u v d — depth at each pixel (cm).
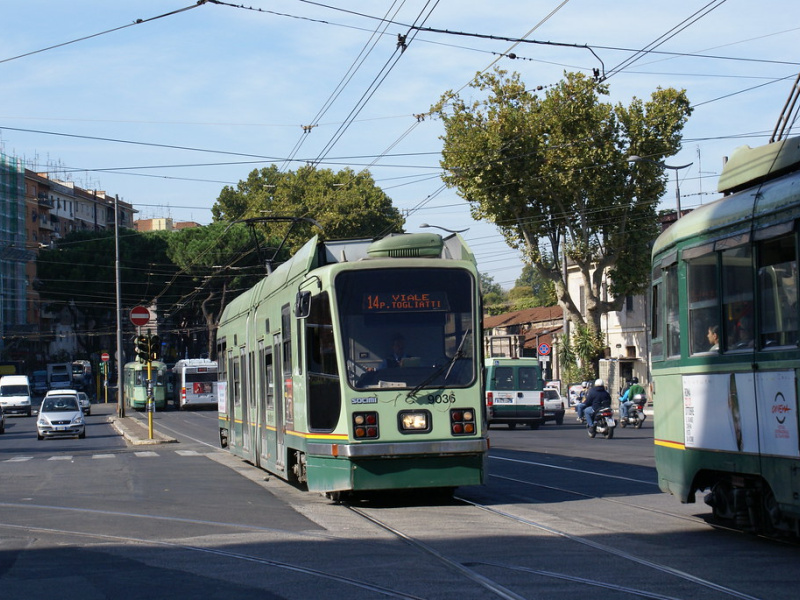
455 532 1087
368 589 790
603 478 1675
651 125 4478
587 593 753
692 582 789
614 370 6012
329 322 1311
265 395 1781
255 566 907
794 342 871
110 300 7294
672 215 5478
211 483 1788
